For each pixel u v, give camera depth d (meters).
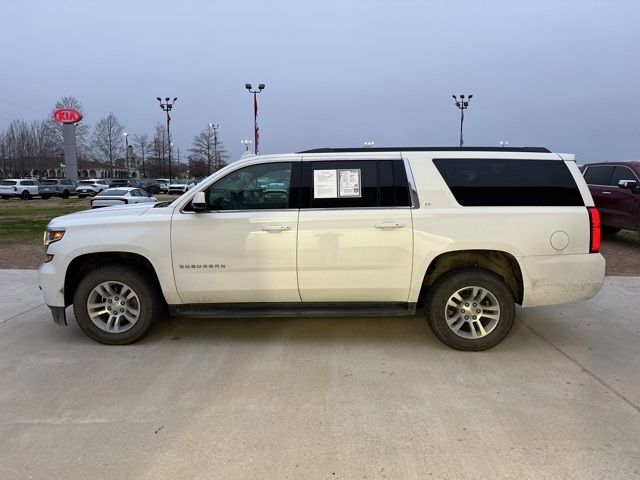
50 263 4.79
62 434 3.23
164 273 4.68
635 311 6.08
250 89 37.59
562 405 3.60
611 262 9.32
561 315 5.92
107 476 2.79
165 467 2.88
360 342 4.98
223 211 4.68
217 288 4.68
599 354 4.64
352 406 3.60
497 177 4.65
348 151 4.75
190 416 3.46
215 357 4.57
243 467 2.87
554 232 4.54
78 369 4.30
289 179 4.69
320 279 4.62
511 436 3.18
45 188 42.38
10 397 3.77
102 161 87.50
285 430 3.27
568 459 2.93
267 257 4.61
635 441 3.12
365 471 2.83
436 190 4.61
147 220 4.68
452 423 3.35
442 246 4.53
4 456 2.99
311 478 2.77
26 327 5.50
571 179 4.68
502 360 4.48
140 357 4.57
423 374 4.17
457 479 2.75
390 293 4.67
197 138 75.56
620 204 10.74
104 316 4.95
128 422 3.38
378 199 4.63
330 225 4.56
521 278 4.62
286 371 4.24
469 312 4.67
